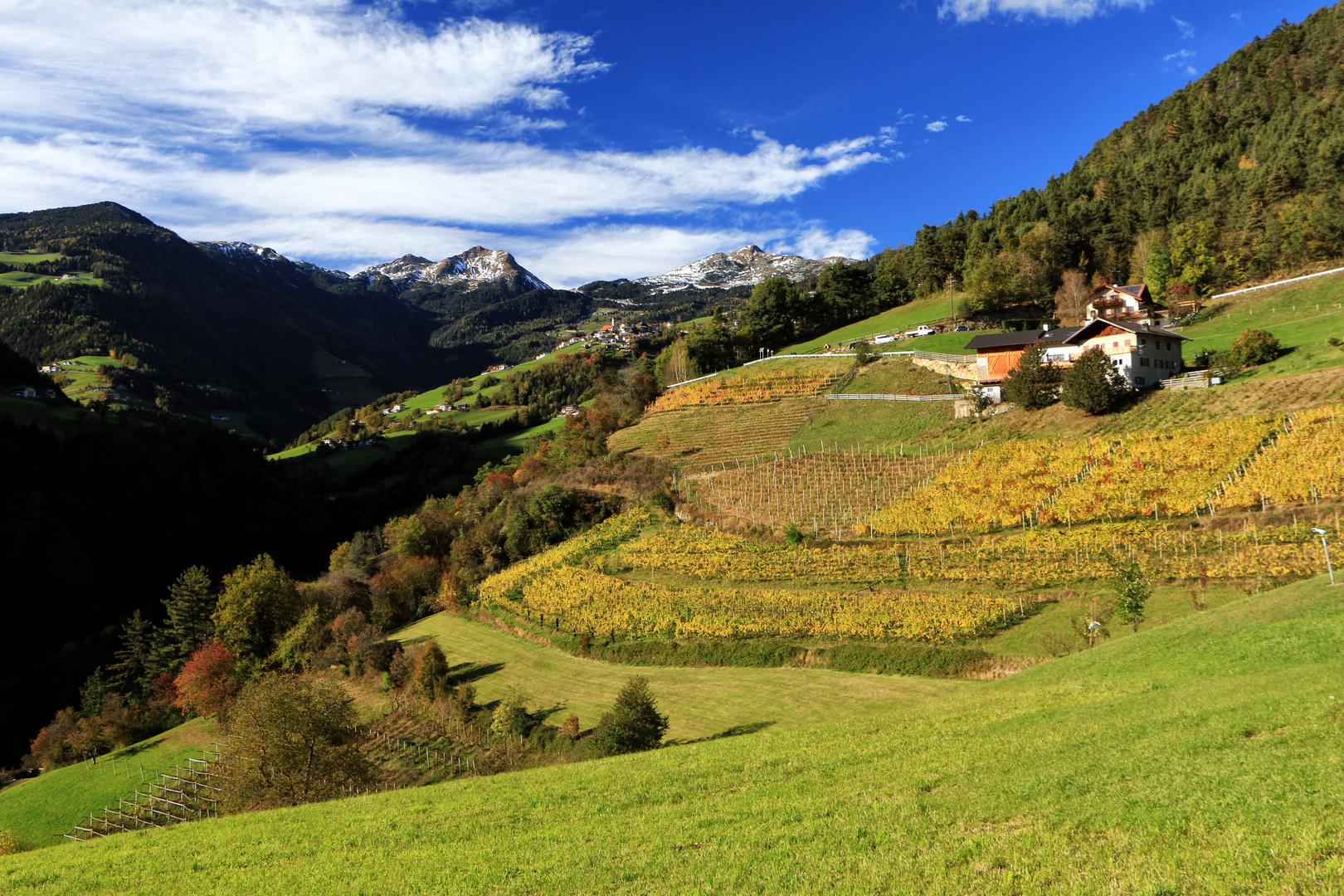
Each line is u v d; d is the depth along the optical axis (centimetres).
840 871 1396
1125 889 1141
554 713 5194
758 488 8619
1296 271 12338
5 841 5353
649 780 2283
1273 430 6075
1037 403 8512
